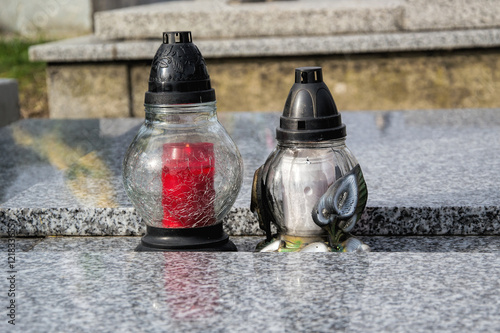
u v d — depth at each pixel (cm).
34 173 261
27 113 627
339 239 146
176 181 141
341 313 108
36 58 465
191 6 493
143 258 138
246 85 462
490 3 438
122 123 358
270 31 460
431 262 132
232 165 147
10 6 1102
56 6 1095
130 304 114
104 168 229
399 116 325
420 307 110
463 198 177
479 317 106
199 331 103
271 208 148
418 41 436
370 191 189
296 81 143
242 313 109
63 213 177
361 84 454
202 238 145
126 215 175
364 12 452
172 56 138
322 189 143
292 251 145
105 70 470
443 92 449
